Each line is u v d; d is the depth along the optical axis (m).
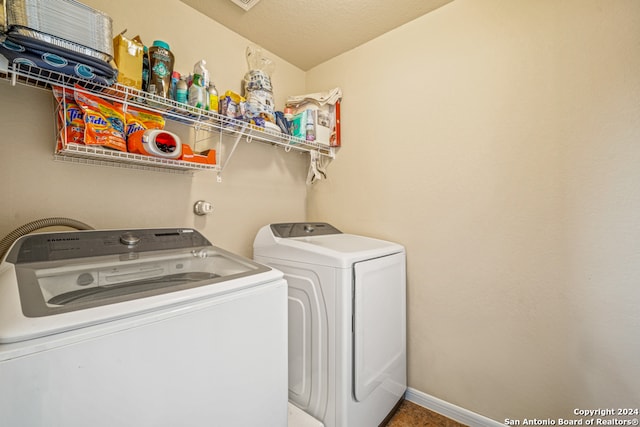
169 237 1.25
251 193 1.98
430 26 1.73
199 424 0.72
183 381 0.69
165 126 1.51
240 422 0.82
